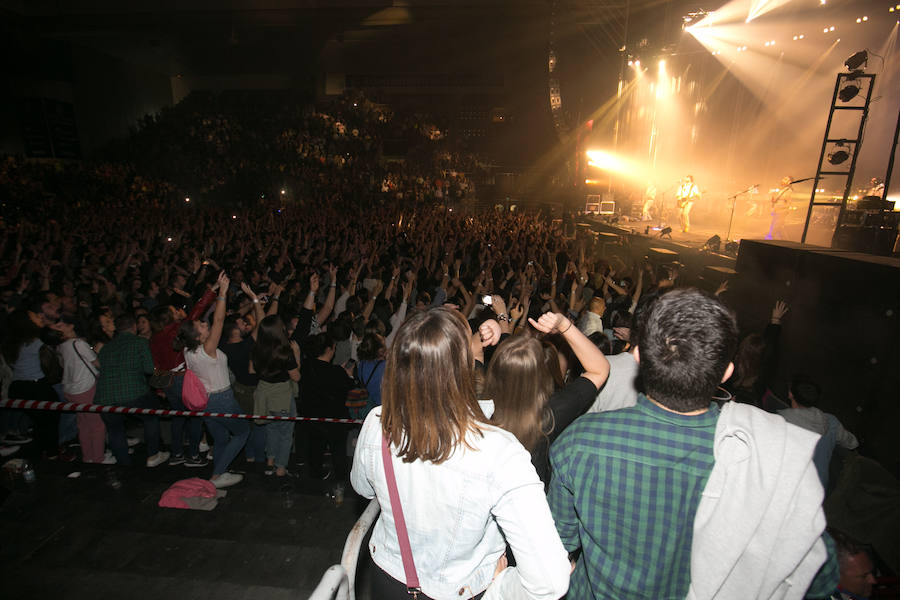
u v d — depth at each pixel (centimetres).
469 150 3391
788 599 119
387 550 138
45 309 508
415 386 124
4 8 2527
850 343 529
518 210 2936
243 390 481
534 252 1204
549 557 117
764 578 115
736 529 116
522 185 3262
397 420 128
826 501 339
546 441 209
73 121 2827
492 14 2714
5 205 1984
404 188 2884
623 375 290
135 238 1336
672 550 127
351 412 453
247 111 3206
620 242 1591
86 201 2169
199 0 2642
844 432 347
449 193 2978
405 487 129
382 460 133
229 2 2648
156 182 2595
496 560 140
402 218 1972
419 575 130
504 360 199
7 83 2517
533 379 197
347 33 2972
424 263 1072
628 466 128
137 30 2816
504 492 121
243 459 514
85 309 625
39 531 341
